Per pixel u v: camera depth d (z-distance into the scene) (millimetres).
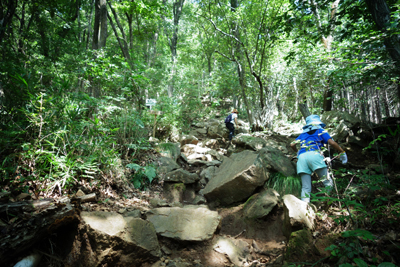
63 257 2088
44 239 2080
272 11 6637
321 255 2123
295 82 8055
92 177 2975
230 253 2594
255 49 7812
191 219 2912
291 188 3670
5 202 2156
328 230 2492
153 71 8703
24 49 5961
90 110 4512
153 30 8500
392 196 2686
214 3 7516
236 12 7156
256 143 5930
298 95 8469
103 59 4922
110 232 2057
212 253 2574
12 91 3264
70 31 9117
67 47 7512
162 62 13297
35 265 1881
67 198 2566
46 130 3105
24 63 4910
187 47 15828
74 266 2021
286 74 8086
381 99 7621
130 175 4000
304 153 3189
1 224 1813
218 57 9328
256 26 7418
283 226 2889
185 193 4238
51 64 5832
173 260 2385
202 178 4906
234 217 3420
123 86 4902
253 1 6938
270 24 6883
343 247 2037
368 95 6969
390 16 3107
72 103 3559
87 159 3172
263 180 3666
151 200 3533
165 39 15992
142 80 5480
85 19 12820
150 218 2865
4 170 2473
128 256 2152
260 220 3207
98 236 1997
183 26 15148
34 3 6508
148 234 2385
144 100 6410
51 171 2887
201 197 4113
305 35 4547
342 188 3160
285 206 2775
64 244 2172
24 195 2428
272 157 4109
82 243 2066
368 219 2438
